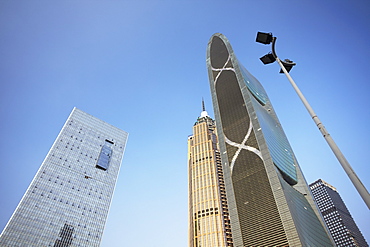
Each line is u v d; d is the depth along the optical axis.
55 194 193.00
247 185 100.81
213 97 155.75
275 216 84.81
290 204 88.31
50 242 170.38
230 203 100.38
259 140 111.75
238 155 114.25
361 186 18.30
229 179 108.62
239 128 125.75
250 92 152.38
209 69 179.50
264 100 168.50
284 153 124.88
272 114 157.75
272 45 31.83
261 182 97.19
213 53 191.12
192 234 182.62
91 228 193.75
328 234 101.25
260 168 101.88
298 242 74.31
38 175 194.38
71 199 198.50
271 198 89.88
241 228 90.81
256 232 86.19
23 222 167.88
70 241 178.88
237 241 88.50
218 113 142.88
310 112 24.33
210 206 189.50
